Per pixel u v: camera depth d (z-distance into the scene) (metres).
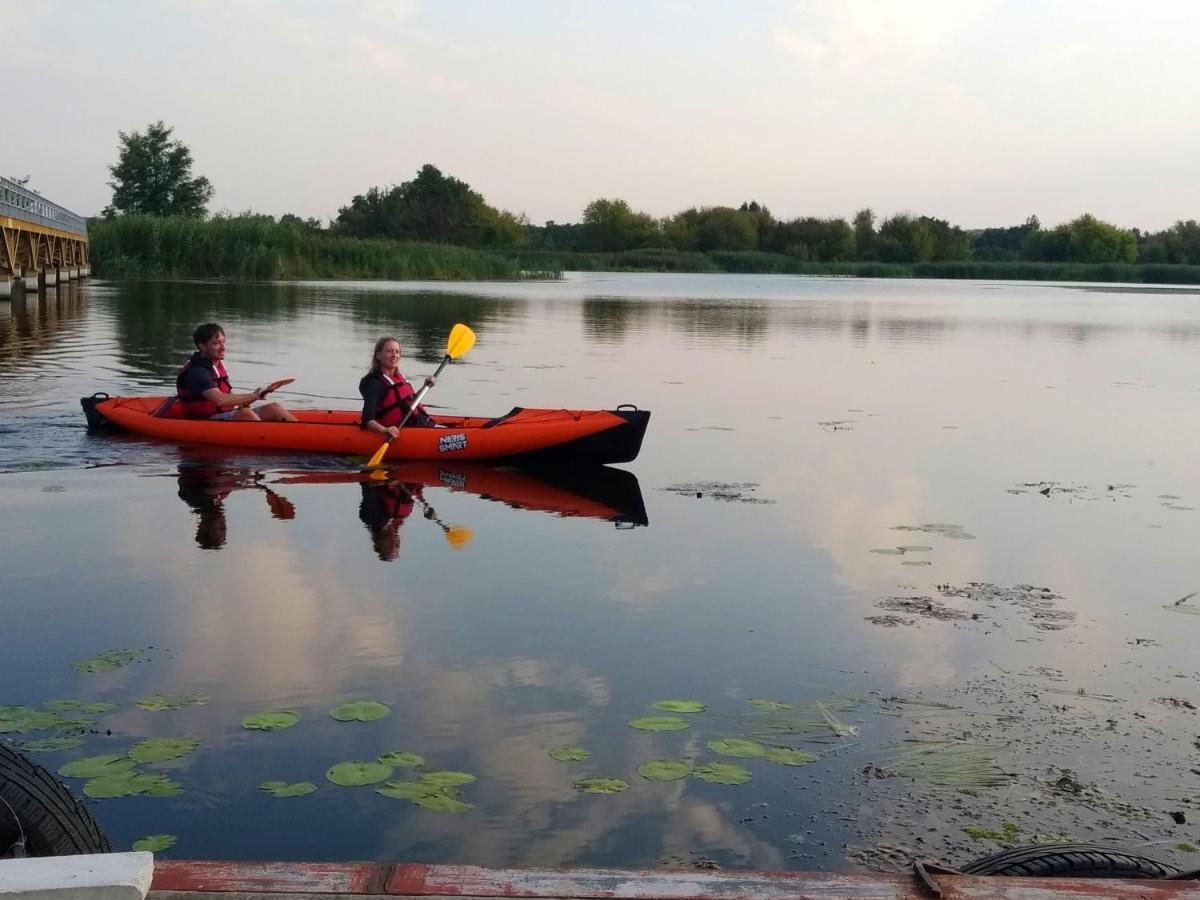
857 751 3.56
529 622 4.70
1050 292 51.69
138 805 3.12
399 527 6.27
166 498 6.87
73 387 11.27
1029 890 2.14
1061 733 3.73
